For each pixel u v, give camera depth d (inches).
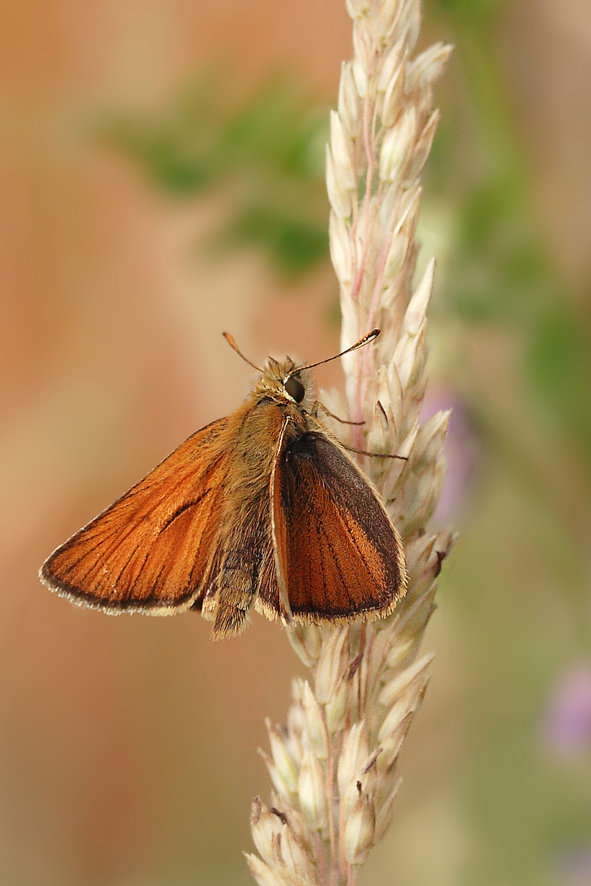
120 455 13.8
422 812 10.0
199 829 12.4
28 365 14.1
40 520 14.0
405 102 8.6
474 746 9.8
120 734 13.2
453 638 9.6
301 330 10.5
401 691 8.5
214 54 9.3
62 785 12.9
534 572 9.4
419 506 8.6
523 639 9.6
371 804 8.4
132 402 13.6
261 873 8.4
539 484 9.2
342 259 8.7
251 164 9.3
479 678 9.7
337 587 8.6
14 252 14.0
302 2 10.3
